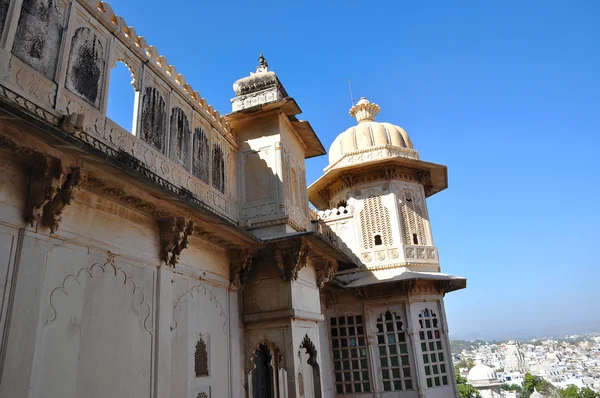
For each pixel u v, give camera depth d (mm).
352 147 17422
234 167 10109
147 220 6785
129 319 6102
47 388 4695
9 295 4484
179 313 7184
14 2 5031
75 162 5000
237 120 10438
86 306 5422
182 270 7441
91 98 6008
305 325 9641
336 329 15453
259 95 10555
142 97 7094
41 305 4793
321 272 10719
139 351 6168
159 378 6391
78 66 5859
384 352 14805
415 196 16516
